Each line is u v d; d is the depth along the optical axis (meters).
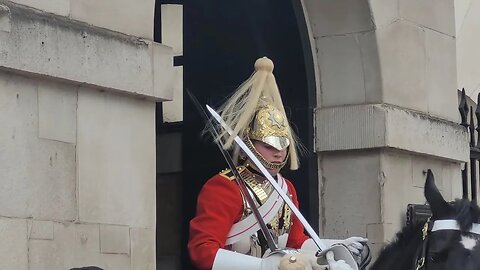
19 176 5.77
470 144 10.02
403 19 8.92
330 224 8.79
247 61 8.97
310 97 8.85
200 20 9.11
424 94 9.11
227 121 6.02
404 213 8.77
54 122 5.98
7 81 5.74
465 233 5.28
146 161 6.52
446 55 9.48
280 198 5.94
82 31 6.07
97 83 6.14
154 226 6.52
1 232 5.65
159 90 6.56
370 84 8.67
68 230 6.00
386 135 8.52
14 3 5.77
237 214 5.80
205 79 9.06
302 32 8.82
